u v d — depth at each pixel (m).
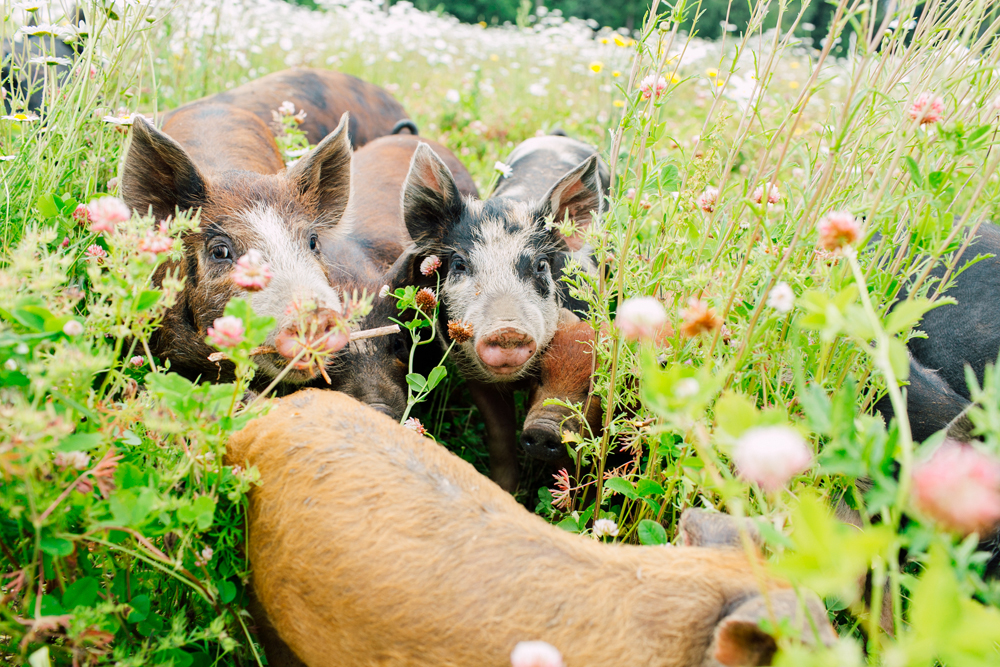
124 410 1.79
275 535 1.84
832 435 1.29
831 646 1.39
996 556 2.19
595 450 2.76
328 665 1.79
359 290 3.35
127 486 1.72
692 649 1.48
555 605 1.54
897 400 1.21
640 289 2.60
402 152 5.05
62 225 2.67
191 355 3.02
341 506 1.76
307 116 5.66
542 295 3.54
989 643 1.03
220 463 1.85
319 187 3.34
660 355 2.51
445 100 7.87
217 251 2.85
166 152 2.87
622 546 1.71
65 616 1.57
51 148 3.19
